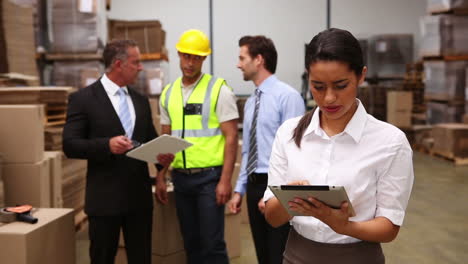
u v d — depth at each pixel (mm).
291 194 1129
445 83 7922
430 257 3578
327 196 1089
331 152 1272
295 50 12125
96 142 2215
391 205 1229
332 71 1109
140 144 2326
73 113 2311
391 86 10141
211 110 2621
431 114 8555
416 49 12070
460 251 3697
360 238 1196
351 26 12062
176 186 2711
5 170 2953
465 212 4766
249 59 2457
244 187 2545
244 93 12195
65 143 2260
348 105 1166
